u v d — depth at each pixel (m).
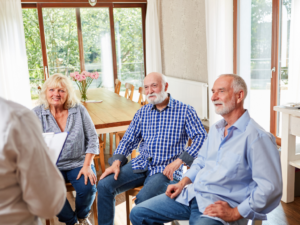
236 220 1.32
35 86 5.94
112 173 1.90
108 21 6.05
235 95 1.44
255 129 1.35
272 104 3.29
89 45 6.06
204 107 4.48
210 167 1.50
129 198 2.01
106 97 3.84
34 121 0.87
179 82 5.21
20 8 5.24
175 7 5.34
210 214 1.32
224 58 3.83
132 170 1.93
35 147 0.84
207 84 4.50
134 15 6.20
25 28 5.68
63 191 0.94
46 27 5.75
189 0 4.79
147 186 1.79
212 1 3.82
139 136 2.08
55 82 1.91
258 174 1.29
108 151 3.91
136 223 1.58
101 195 1.84
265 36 3.34
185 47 5.14
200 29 4.56
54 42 5.85
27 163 0.83
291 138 2.29
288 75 3.08
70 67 6.04
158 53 6.10
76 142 1.99
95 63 6.16
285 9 3.04
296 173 2.43
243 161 1.36
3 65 5.29
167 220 1.58
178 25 5.30
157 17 5.99
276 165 1.29
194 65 4.89
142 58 6.41
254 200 1.27
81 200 1.92
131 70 6.40
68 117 2.00
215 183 1.41
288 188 2.35
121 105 3.28
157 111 1.98
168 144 1.91
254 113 3.66
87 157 2.01
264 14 3.32
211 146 1.54
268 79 3.38
